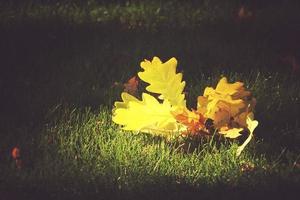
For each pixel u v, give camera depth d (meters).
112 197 3.91
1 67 5.68
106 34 6.41
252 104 4.67
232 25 6.69
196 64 5.84
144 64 4.57
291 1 7.47
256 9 7.27
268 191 3.98
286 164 4.35
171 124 4.61
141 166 4.28
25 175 4.14
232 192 3.97
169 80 4.60
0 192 3.97
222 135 4.61
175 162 4.32
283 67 5.84
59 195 3.94
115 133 4.65
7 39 6.16
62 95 5.20
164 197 3.91
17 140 4.57
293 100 5.17
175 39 6.32
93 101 5.14
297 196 3.96
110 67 5.78
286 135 4.68
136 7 7.13
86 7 7.12
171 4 7.23
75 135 4.64
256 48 6.22
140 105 4.56
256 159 4.36
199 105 4.56
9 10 6.87
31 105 5.04
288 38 6.45
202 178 4.12
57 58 5.90
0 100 5.10
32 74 5.59
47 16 6.77
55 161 4.32
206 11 7.11
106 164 4.32
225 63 5.87
